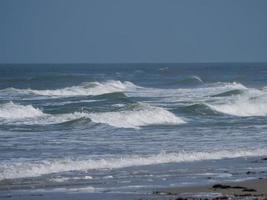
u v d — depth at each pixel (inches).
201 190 1471.5
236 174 1715.1
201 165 1866.4
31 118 3080.7
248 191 1460.4
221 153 2080.5
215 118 3412.9
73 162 1839.3
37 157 1967.3
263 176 1685.5
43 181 1592.0
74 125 2901.1
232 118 3417.8
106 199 1369.3
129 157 1955.0
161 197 1385.3
